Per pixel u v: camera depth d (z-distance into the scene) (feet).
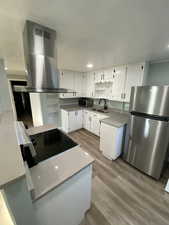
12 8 2.66
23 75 12.46
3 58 6.98
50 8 2.70
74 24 3.41
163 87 5.21
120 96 9.48
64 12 2.85
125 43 4.75
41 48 3.77
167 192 5.44
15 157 2.09
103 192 5.38
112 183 5.92
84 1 2.45
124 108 10.70
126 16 2.97
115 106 11.63
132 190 5.53
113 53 6.09
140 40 4.42
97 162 7.67
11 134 2.96
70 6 2.62
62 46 5.16
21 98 16.84
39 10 2.76
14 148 2.34
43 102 8.96
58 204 3.02
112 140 7.56
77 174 3.32
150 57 6.75
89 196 4.14
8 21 3.25
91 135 12.01
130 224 4.12
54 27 3.60
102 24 3.40
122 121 7.96
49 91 4.28
